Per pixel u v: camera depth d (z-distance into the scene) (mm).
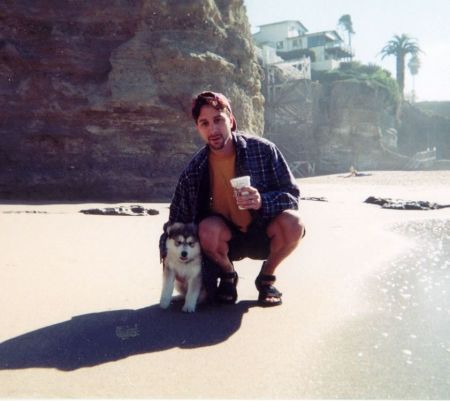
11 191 16562
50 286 4582
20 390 2434
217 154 3947
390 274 5246
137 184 17438
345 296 4320
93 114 17766
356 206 14797
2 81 17438
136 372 2676
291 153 51531
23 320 3566
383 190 24016
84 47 18500
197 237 3926
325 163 54156
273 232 3959
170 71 18672
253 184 3947
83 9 18641
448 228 9484
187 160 18531
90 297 4250
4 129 17141
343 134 54500
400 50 75750
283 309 3930
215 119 3820
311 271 5422
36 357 2883
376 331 3350
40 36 17969
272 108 51969
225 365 2777
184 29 19391
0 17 17531
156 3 18984
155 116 18141
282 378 2592
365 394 2387
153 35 18875
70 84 17875
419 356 2877
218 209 4152
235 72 20797
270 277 4078
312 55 65750
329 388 2461
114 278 5000
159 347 3068
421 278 5035
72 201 16188
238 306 4043
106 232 8508
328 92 56188
